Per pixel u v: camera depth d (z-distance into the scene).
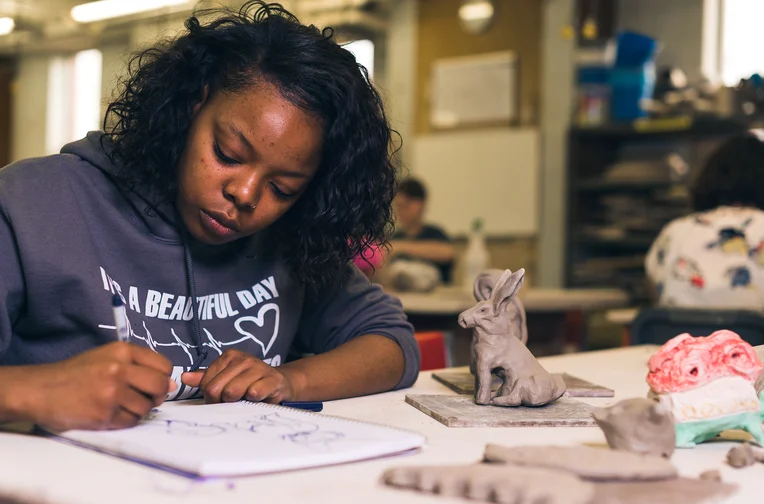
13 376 0.77
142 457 0.67
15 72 9.30
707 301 2.46
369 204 1.19
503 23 6.35
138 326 1.11
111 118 1.13
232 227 1.01
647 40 5.47
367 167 1.16
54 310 1.02
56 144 9.22
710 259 2.47
